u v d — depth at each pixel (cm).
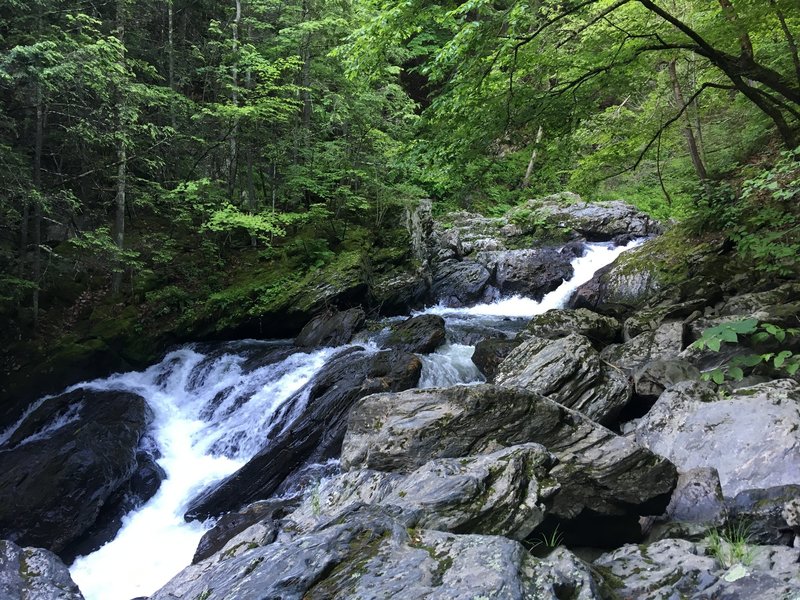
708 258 1055
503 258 1595
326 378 852
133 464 786
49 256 1061
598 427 485
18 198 954
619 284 1177
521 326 1199
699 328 797
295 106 1371
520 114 846
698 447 477
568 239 1745
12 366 929
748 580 239
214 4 1535
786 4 761
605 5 1039
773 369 637
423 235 1608
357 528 276
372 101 1409
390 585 223
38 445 782
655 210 1920
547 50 842
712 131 1485
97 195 1245
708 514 388
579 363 699
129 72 1021
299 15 1394
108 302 1109
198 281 1225
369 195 1527
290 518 442
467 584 215
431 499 333
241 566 271
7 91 948
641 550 310
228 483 729
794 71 1073
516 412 504
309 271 1273
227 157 1407
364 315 1159
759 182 580
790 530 346
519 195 2191
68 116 999
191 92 1552
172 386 1027
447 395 539
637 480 414
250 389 949
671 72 1246
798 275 855
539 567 232
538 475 369
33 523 662
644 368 721
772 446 432
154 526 714
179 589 348
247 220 1141
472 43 707
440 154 864
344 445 542
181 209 1232
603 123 1104
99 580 620
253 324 1188
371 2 817
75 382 975
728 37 841
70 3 1099
